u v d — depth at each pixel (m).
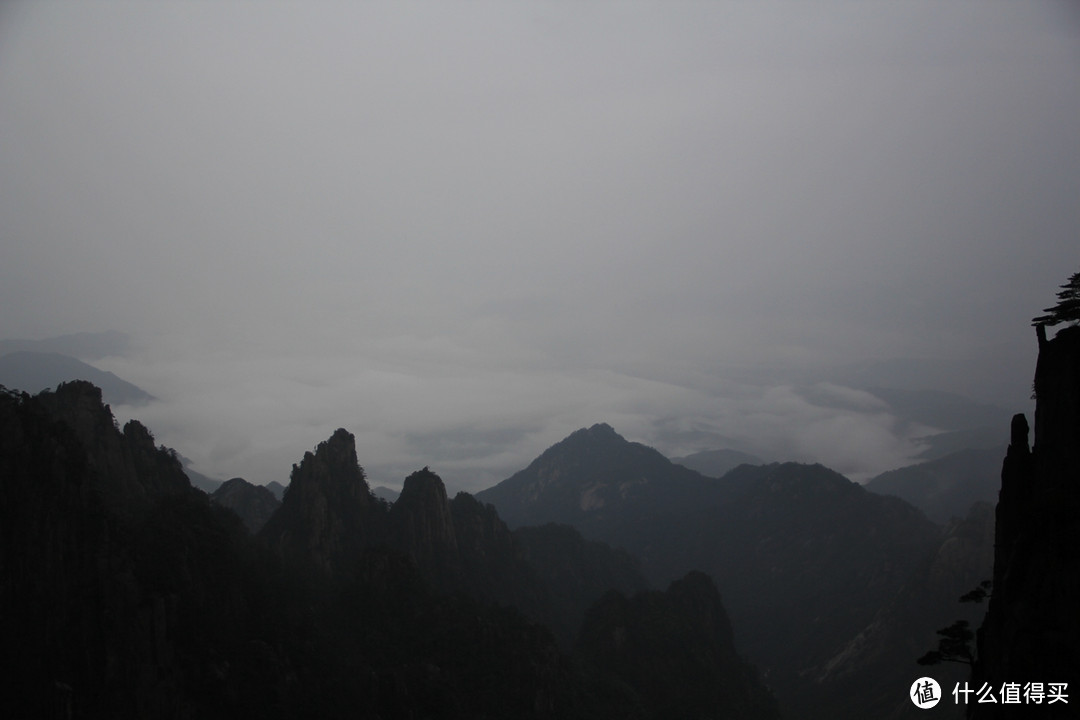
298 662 137.12
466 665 156.25
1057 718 64.12
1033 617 67.75
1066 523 68.31
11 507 118.12
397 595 165.75
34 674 111.00
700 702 186.00
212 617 132.38
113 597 119.44
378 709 140.38
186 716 118.75
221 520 160.50
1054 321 76.25
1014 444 77.69
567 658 177.12
